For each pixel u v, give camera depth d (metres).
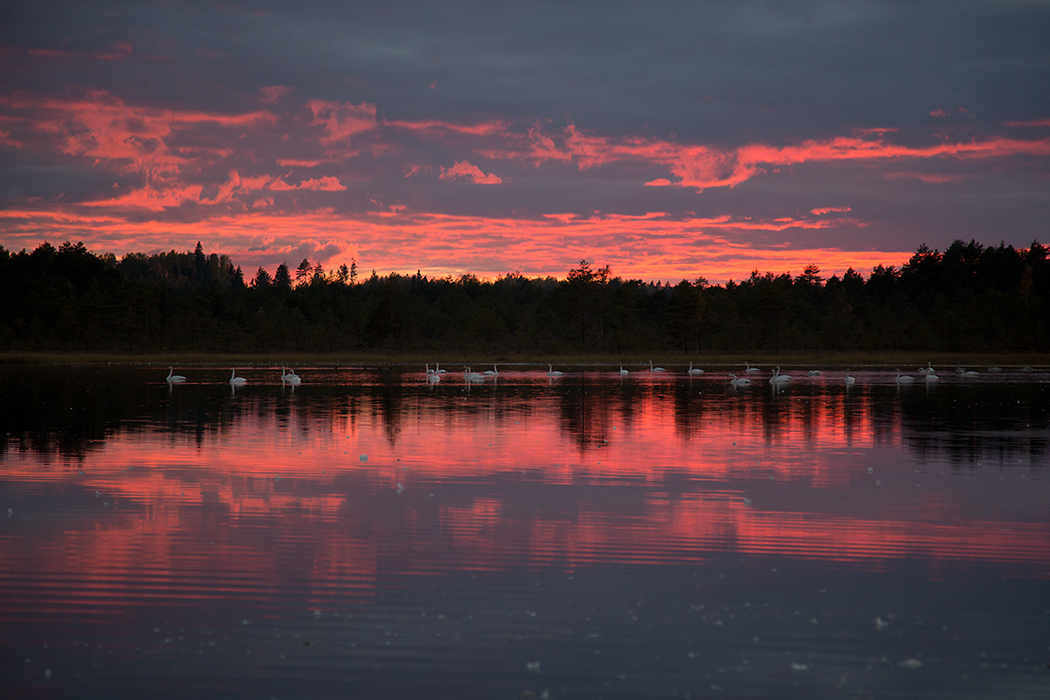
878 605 16.20
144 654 13.73
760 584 17.36
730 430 42.31
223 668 13.23
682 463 31.70
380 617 15.37
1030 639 14.62
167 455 32.91
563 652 13.95
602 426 43.88
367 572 17.94
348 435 39.47
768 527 21.94
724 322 176.88
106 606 15.81
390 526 21.73
